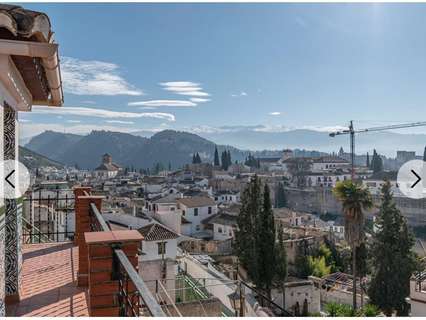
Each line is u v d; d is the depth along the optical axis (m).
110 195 63.50
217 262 31.34
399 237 25.56
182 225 48.31
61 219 14.68
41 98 5.76
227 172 112.62
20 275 5.38
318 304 26.14
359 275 27.42
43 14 3.15
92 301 3.38
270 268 25.48
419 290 16.52
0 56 3.37
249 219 27.92
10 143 4.81
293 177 105.56
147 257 22.72
